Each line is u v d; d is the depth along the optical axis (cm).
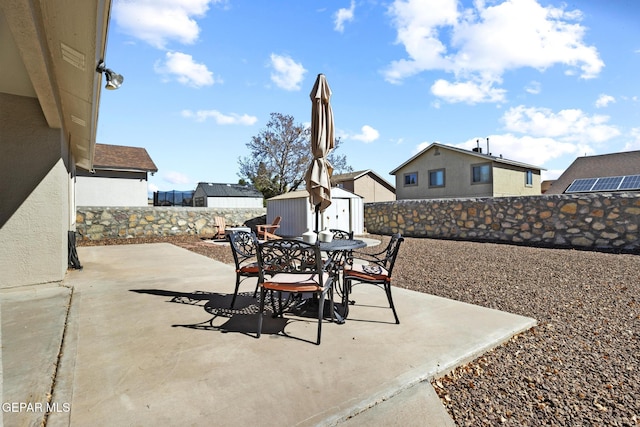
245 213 1432
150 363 223
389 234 1285
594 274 497
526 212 888
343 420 169
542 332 291
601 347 258
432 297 395
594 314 333
